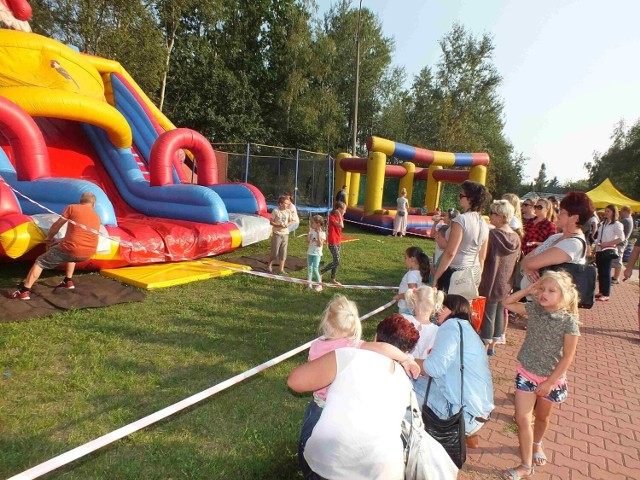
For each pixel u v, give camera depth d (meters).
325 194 18.98
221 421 3.43
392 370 2.18
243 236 9.17
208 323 5.42
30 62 8.55
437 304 3.59
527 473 3.15
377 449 2.03
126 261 7.18
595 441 3.74
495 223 4.70
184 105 31.34
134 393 3.71
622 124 46.94
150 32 22.27
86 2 20.53
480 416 2.80
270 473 2.89
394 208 22.39
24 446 2.94
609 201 24.91
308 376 2.16
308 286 7.46
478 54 42.09
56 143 10.34
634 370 5.44
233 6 34.84
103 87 11.31
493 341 5.29
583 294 3.68
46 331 4.74
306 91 36.12
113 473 2.77
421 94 45.62
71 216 5.73
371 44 39.91
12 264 7.05
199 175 10.84
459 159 18.30
